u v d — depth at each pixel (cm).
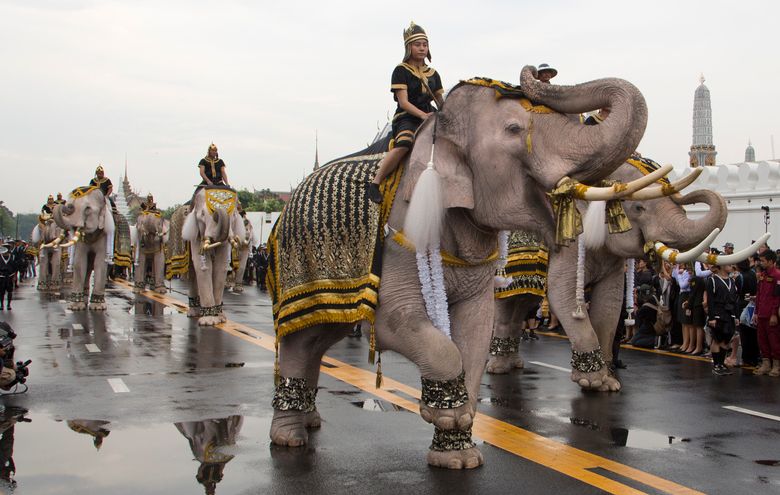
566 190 513
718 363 1067
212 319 1619
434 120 583
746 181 1623
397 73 637
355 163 640
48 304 2133
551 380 1004
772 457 633
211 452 630
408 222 560
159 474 570
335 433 695
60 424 721
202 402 823
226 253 1709
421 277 567
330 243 608
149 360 1120
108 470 580
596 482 557
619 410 815
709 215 843
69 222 1878
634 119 501
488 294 627
